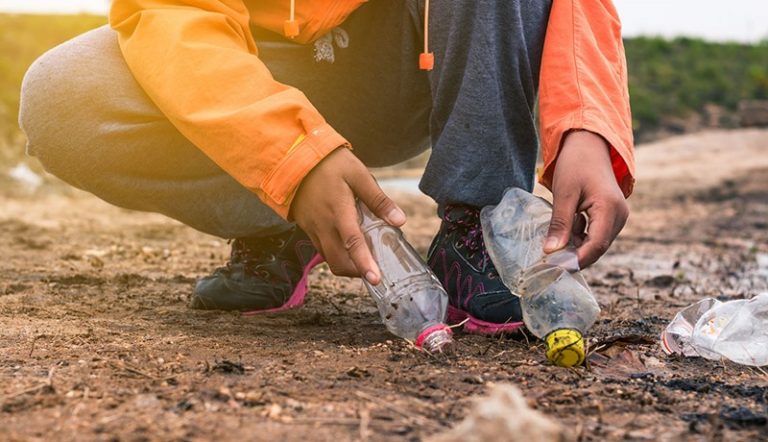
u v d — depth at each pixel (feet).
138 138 4.09
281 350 3.86
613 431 3.05
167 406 3.16
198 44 3.76
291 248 4.72
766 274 7.46
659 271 7.54
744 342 3.96
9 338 4.03
